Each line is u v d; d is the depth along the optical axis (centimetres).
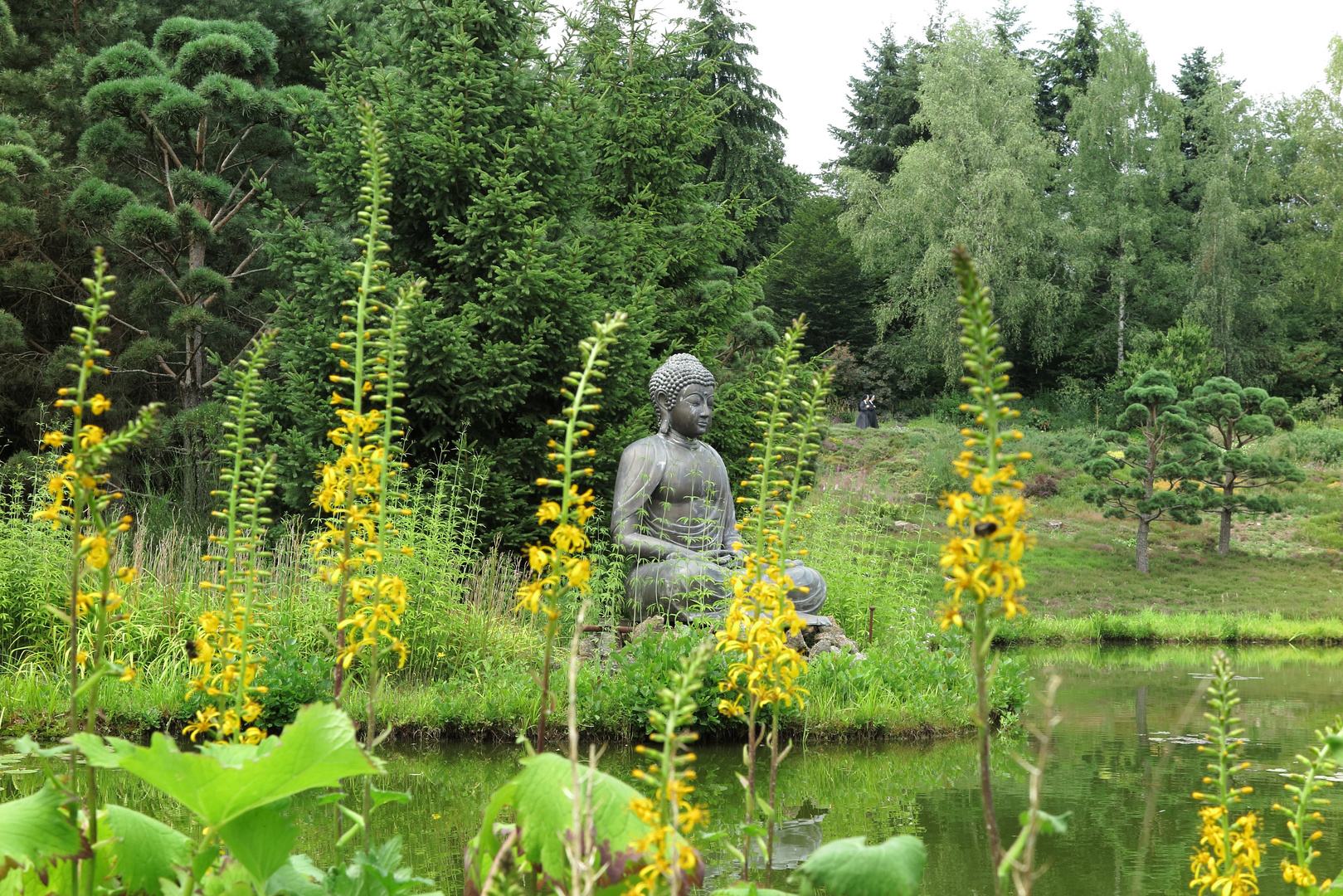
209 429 1440
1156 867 457
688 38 1577
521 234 1191
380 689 767
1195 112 4362
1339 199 4134
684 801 186
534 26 1315
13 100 1877
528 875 199
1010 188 3734
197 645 288
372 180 313
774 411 321
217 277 1652
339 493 283
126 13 1958
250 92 1609
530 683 773
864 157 5041
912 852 179
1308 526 2783
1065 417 3925
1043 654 1662
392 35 1360
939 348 4059
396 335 297
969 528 171
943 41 4356
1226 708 257
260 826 198
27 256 1838
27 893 191
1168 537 2756
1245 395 2523
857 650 992
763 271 1542
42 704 714
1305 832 525
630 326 1209
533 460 1187
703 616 799
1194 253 4216
